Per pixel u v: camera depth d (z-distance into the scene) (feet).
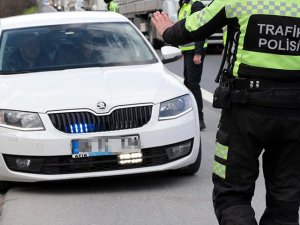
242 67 11.35
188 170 20.48
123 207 17.80
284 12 11.11
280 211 11.69
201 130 29.07
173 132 19.08
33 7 171.53
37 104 18.66
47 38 23.53
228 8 11.30
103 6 98.22
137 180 20.44
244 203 11.73
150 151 18.86
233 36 11.57
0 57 22.62
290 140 11.43
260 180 20.08
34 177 18.39
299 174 11.68
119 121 18.69
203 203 17.98
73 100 18.74
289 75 11.19
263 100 11.17
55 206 18.02
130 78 20.48
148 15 74.33
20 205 18.16
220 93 11.60
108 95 19.01
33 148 18.24
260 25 11.14
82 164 18.44
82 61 22.54
